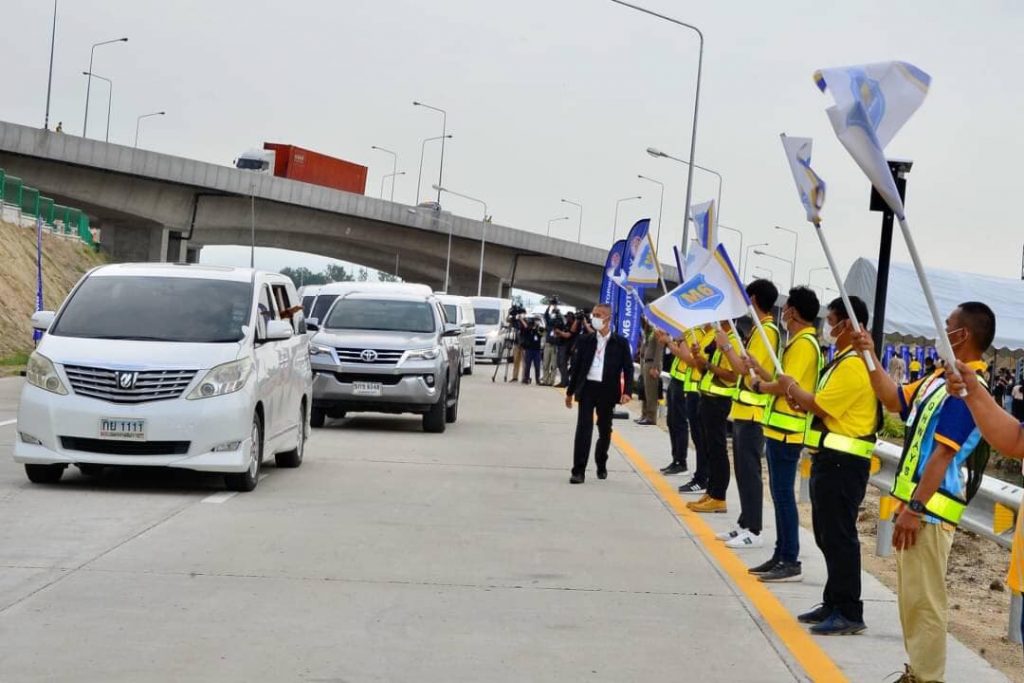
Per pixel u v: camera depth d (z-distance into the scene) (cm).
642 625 810
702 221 1110
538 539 1115
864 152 504
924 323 2298
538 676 681
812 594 933
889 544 1166
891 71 511
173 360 1276
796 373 952
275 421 1427
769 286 1100
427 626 783
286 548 1018
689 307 942
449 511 1252
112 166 6278
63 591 843
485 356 5372
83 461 1256
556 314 3962
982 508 964
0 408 2200
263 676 662
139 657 691
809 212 641
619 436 2241
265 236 8081
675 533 1185
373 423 2286
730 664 723
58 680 643
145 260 7088
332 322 2192
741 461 1130
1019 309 2386
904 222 506
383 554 1009
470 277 9856
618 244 2802
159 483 1362
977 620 956
